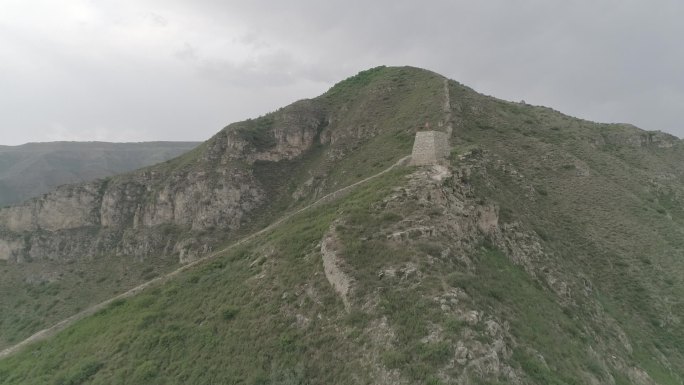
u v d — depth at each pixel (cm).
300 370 2483
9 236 10019
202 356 2933
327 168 8325
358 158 7581
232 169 9125
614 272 4947
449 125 6712
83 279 8312
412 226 3294
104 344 3659
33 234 9938
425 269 2847
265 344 2783
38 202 10406
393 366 2238
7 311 7738
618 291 4697
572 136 8438
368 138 8325
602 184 6600
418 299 2623
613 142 9206
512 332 2622
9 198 18350
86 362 3434
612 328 3781
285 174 9431
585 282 4288
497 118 8075
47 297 7906
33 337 4978
